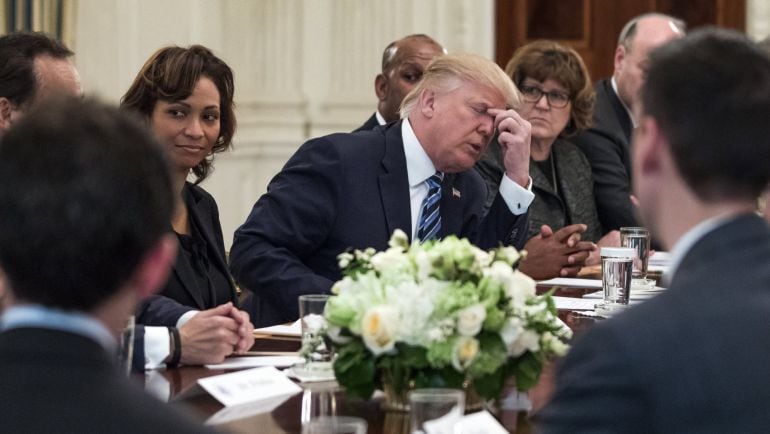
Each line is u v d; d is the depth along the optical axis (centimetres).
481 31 879
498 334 264
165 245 159
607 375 165
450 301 260
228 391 283
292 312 411
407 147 430
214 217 433
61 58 376
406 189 428
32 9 667
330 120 858
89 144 151
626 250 416
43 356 144
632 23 674
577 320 394
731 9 945
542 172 614
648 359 164
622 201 641
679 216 182
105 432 139
